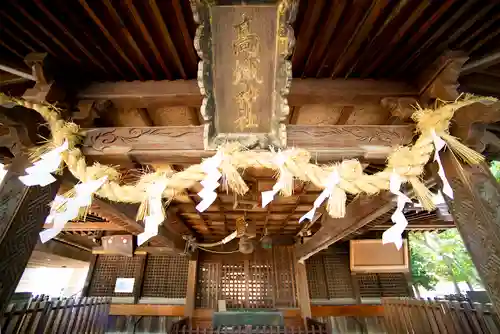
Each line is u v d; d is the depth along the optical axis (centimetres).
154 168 370
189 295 798
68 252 816
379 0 212
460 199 241
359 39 250
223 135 250
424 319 541
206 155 263
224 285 835
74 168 233
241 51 228
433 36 245
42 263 988
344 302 847
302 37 258
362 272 877
